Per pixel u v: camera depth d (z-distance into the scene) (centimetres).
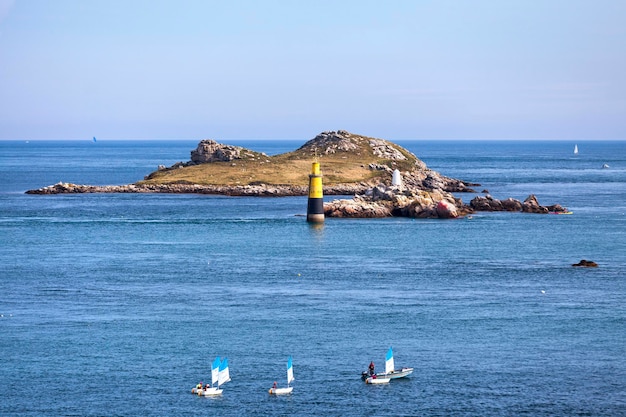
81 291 13688
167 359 10175
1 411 8681
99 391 9194
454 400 8975
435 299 13075
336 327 11475
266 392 9188
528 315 12094
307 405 8856
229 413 8669
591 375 9656
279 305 12700
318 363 10044
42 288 13900
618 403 8900
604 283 14300
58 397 9031
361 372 9750
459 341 10850
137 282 14412
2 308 12506
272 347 10612
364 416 8588
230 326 11531
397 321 11769
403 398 9006
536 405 8856
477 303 12825
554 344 10731
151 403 8900
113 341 10844
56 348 10556
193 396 9088
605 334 11162
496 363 10019
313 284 14250
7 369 9812
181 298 13162
